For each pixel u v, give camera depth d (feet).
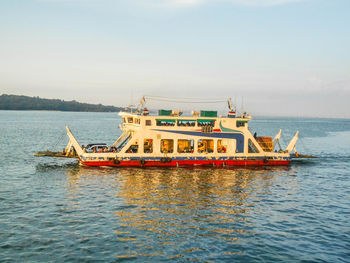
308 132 470.39
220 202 97.50
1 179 119.55
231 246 68.54
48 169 137.39
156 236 72.23
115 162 139.74
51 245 66.54
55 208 88.43
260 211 90.68
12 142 239.91
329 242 71.51
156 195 102.53
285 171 147.23
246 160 153.69
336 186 122.11
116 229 75.36
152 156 142.31
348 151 242.17
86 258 61.77
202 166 148.05
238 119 152.46
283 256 64.85
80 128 430.61
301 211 91.66
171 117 144.46
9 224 76.43
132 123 151.74
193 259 62.69
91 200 96.07
